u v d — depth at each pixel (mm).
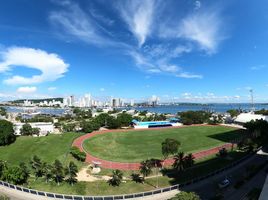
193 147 168375
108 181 105438
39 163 117000
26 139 178000
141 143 182375
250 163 126125
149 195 91562
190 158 113125
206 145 174375
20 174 106625
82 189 99125
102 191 97625
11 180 106062
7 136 164125
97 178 111812
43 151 153000
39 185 106000
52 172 106062
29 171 116750
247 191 91188
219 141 187250
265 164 123375
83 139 188875
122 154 152000
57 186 103250
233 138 197250
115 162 135500
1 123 167375
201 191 94000
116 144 178500
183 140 192500
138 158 143125
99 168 123312
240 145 154750
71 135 196000
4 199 74688
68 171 105125
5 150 157375
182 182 103875
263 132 170125
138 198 89625
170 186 98062
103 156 147250
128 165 130000
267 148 157750
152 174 114562
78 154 136750
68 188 100688
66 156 143625
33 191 96000
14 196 94000
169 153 118000
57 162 107750
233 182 101188
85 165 131750
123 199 88812
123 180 108000
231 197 87312
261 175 106750
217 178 106125
